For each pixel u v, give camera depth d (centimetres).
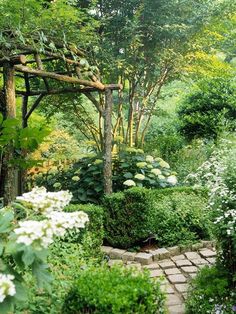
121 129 812
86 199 595
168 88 1059
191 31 709
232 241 330
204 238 552
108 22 686
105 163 567
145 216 532
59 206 196
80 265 334
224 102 909
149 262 491
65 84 730
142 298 237
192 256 502
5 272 179
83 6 700
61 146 787
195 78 813
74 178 611
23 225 168
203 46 760
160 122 1014
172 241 534
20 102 718
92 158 646
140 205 530
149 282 255
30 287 264
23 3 450
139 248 529
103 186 596
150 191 546
